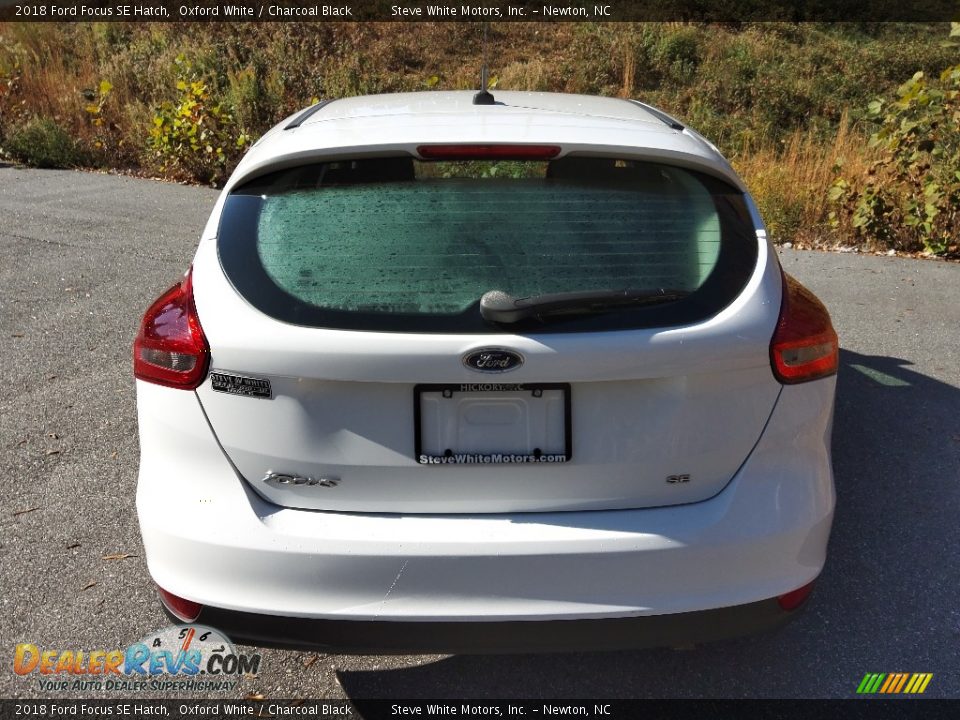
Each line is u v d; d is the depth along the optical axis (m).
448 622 2.14
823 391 2.35
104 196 9.41
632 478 2.20
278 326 2.13
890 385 4.86
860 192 8.30
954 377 4.98
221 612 2.20
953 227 7.82
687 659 2.75
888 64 18.08
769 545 2.23
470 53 17.23
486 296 2.12
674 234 2.30
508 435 2.17
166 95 12.35
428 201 2.33
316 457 2.18
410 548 2.12
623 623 2.18
